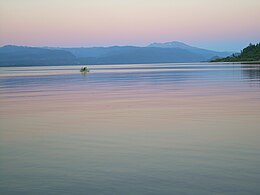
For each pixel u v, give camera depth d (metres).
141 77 87.44
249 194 10.38
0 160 14.32
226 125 20.94
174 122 22.41
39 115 26.84
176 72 114.19
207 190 10.72
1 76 108.88
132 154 14.78
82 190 10.99
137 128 20.59
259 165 12.85
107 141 17.41
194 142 16.70
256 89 45.34
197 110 27.50
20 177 12.22
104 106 31.42
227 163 13.17
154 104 32.06
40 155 14.99
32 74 124.50
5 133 19.98
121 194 10.62
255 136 17.77
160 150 15.34
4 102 36.56
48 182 11.70
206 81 65.25
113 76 97.19
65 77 96.75
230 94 39.69
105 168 12.97
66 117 25.56
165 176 11.95
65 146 16.58
